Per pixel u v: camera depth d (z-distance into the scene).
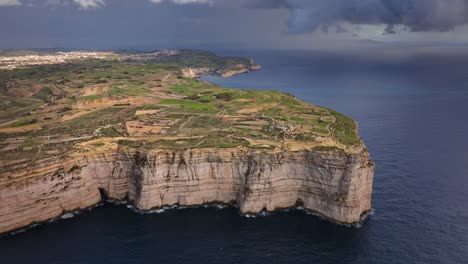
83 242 85.06
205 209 100.31
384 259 77.94
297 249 82.00
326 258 78.81
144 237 87.06
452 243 82.44
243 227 91.06
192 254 80.75
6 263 77.62
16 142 109.62
